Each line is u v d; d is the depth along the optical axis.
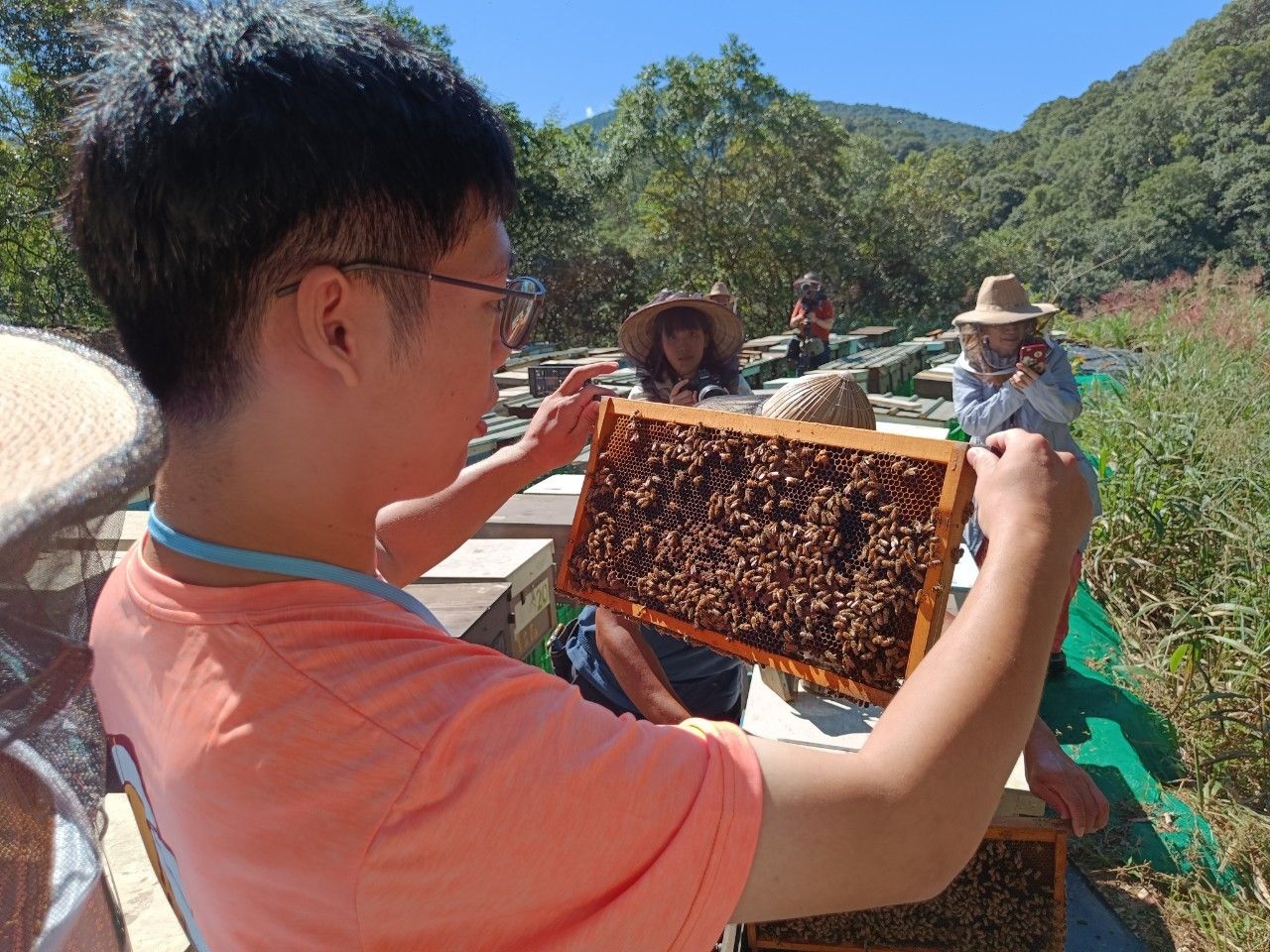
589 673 2.53
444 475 0.94
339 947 0.73
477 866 0.72
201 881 0.78
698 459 1.71
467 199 0.84
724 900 0.76
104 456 0.62
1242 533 4.64
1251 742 3.56
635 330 3.90
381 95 0.75
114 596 0.89
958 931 2.27
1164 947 2.70
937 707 0.85
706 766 0.79
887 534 1.42
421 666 0.76
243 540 0.82
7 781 0.69
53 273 13.95
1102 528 4.88
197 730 0.74
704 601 1.63
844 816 0.78
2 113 14.12
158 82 0.73
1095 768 3.47
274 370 0.78
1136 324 12.60
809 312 10.54
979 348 4.36
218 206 0.71
